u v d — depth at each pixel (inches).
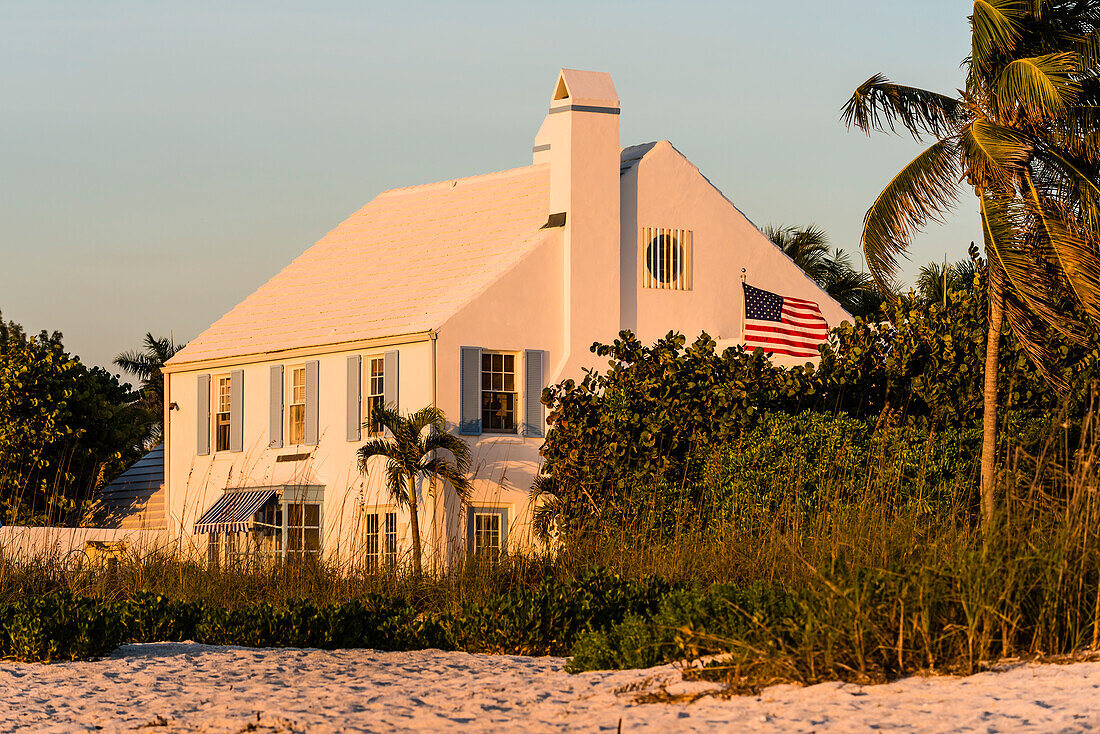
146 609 2198.6
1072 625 1432.1
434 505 3784.5
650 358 3361.2
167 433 4667.8
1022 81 2450.8
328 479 4119.1
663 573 2383.1
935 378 3218.5
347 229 4943.4
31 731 1422.2
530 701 1423.5
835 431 2874.0
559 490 3334.2
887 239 2657.5
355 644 2027.6
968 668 1354.6
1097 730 1111.0
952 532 1648.6
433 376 3846.0
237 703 1497.3
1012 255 2561.5
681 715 1280.8
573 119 4072.3
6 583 2689.5
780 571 2215.8
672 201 4252.0
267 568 2844.5
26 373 4544.8
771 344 3843.5
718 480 2938.0
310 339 4274.1
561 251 4072.3
